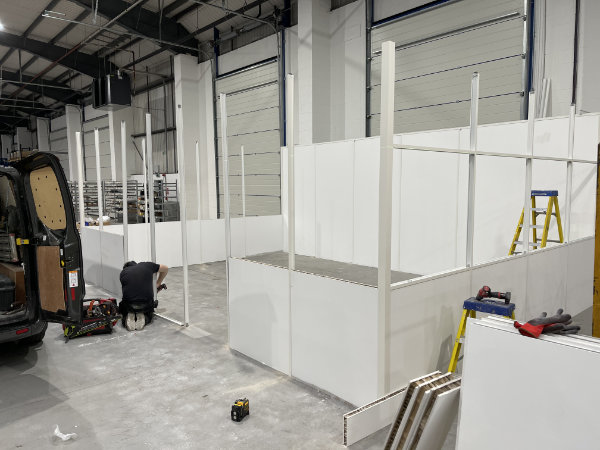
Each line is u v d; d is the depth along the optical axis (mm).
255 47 11469
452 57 8023
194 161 13594
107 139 16891
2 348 4387
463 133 6586
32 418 3061
